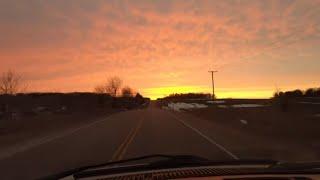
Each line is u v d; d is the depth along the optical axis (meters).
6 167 16.06
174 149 20.31
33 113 70.75
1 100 69.56
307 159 16.53
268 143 22.52
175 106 111.12
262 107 70.75
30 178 13.59
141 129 35.47
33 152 21.05
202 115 63.62
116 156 18.25
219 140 24.69
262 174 3.88
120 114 75.50
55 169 15.30
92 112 84.19
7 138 30.14
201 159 5.55
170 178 3.97
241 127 35.59
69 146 23.23
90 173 4.81
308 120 36.88
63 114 73.44
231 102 111.69
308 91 88.00
